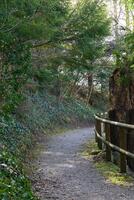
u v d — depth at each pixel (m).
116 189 8.51
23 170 9.38
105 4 14.54
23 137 14.56
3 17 9.59
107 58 20.45
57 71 17.34
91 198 7.83
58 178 9.70
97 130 14.41
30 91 21.81
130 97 11.88
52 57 15.15
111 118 12.18
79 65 15.06
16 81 11.37
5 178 7.02
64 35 13.69
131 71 12.02
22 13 10.52
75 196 8.00
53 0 11.89
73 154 13.59
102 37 15.12
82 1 14.16
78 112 29.53
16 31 10.59
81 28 13.88
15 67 11.38
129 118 10.47
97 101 37.66
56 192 8.33
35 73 14.88
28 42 11.63
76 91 34.00
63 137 19.53
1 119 12.02
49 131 21.09
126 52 12.10
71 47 14.53
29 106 19.23
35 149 14.99
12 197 6.12
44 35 11.14
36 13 11.20
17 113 16.22
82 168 10.91
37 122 19.45
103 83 36.25
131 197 7.86
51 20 12.38
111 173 9.96
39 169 10.88
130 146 10.28
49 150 14.80
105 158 11.71
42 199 7.75
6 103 10.98
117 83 12.24
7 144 11.30
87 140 17.69
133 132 10.30
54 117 24.17
